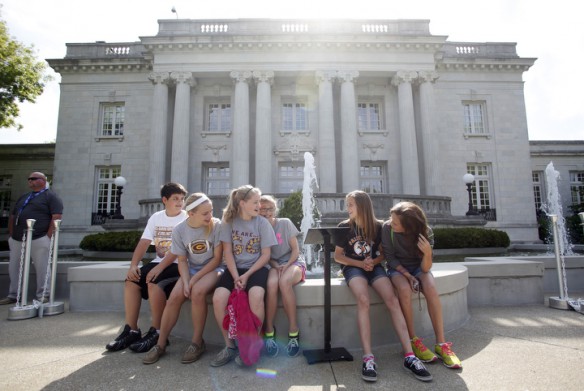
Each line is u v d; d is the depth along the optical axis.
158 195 20.84
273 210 4.36
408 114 22.06
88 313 5.88
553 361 3.44
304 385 3.00
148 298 4.33
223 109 23.83
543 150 29.33
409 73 22.36
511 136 24.06
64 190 22.84
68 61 23.30
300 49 22.19
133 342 4.08
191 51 22.05
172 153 21.39
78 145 23.25
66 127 23.36
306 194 14.76
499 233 13.59
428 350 3.53
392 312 3.53
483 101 24.52
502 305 6.16
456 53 24.92
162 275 4.15
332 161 21.48
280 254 4.18
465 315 5.15
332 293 4.00
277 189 22.67
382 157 23.28
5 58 18.66
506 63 24.06
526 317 5.26
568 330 4.54
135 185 22.84
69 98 23.62
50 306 5.74
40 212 6.63
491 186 23.69
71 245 22.17
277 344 3.92
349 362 3.55
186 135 21.56
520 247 17.27
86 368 3.39
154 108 21.75
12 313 5.40
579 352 3.69
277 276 3.85
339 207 15.15
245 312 3.40
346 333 4.02
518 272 6.27
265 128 21.62
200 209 3.86
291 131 23.03
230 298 3.50
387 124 23.59
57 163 23.05
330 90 22.03
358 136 23.41
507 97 24.41
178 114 21.55
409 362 3.22
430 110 22.23
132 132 23.27
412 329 3.66
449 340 4.19
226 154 22.80
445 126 23.88
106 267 6.19
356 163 21.56
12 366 3.44
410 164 21.58
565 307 5.76
